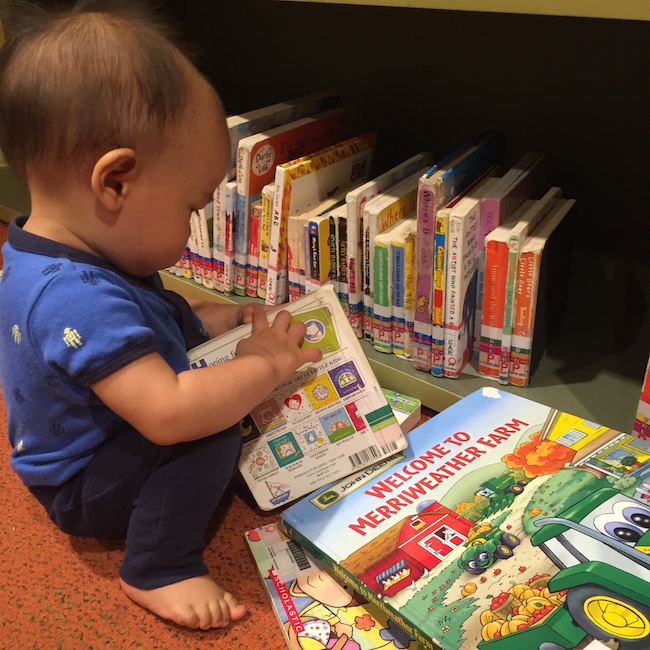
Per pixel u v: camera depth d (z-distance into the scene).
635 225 1.07
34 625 0.63
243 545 0.72
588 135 1.06
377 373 0.92
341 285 0.94
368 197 0.89
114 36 0.58
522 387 0.85
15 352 0.60
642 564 0.57
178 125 0.59
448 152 1.21
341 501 0.68
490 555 0.59
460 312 0.82
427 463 0.72
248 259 1.05
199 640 0.62
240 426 0.69
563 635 0.51
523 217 0.82
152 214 0.61
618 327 0.97
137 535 0.63
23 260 0.60
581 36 1.00
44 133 0.57
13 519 0.76
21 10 0.68
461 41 1.12
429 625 0.53
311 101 1.13
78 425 0.62
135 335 0.57
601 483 0.67
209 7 1.46
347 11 1.24
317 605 0.62
